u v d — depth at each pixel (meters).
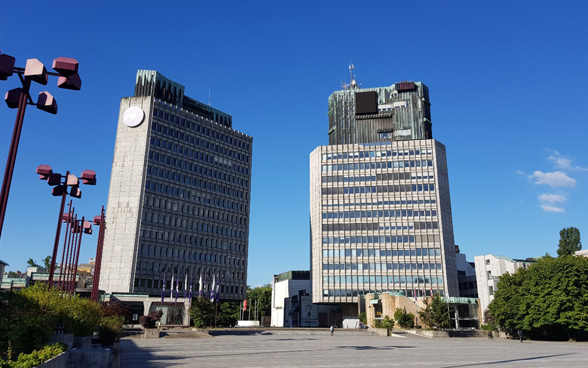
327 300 119.19
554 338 72.44
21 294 26.67
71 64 20.25
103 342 42.19
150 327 69.25
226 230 125.44
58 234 34.75
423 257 119.44
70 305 31.52
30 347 20.97
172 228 113.00
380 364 29.97
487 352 42.31
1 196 16.69
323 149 132.62
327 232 124.62
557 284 66.50
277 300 164.25
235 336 72.50
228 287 122.06
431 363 30.81
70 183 35.53
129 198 108.25
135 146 111.94
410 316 89.00
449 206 126.75
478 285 102.25
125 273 103.00
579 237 99.56
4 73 18.56
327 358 34.50
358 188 127.25
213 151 127.44
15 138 17.78
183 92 127.38
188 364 28.83
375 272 119.75
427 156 127.31
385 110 134.12
